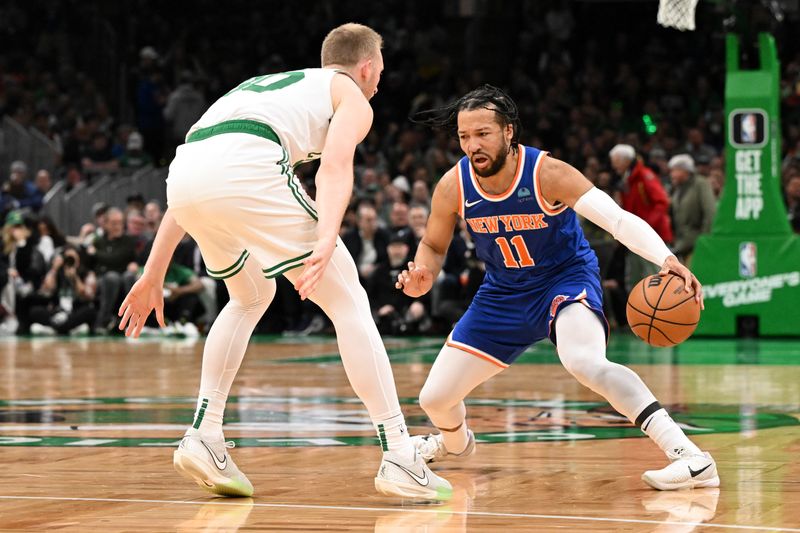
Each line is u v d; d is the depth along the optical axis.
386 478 8.50
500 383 18.31
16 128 44.75
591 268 9.71
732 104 28.80
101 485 9.21
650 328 9.22
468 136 9.13
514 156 9.33
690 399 15.87
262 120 8.66
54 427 13.06
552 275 9.60
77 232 40.19
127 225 35.06
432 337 30.84
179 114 45.19
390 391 8.62
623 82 46.25
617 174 34.22
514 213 9.38
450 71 48.53
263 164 8.52
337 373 20.58
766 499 8.42
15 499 8.56
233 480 8.62
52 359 23.97
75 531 7.29
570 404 15.26
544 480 9.39
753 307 29.08
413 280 9.80
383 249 31.59
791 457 10.54
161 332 33.03
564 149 41.56
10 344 29.16
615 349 26.27
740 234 29.12
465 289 30.91
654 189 29.16
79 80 49.72
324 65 9.30
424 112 9.73
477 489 8.98
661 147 39.84
